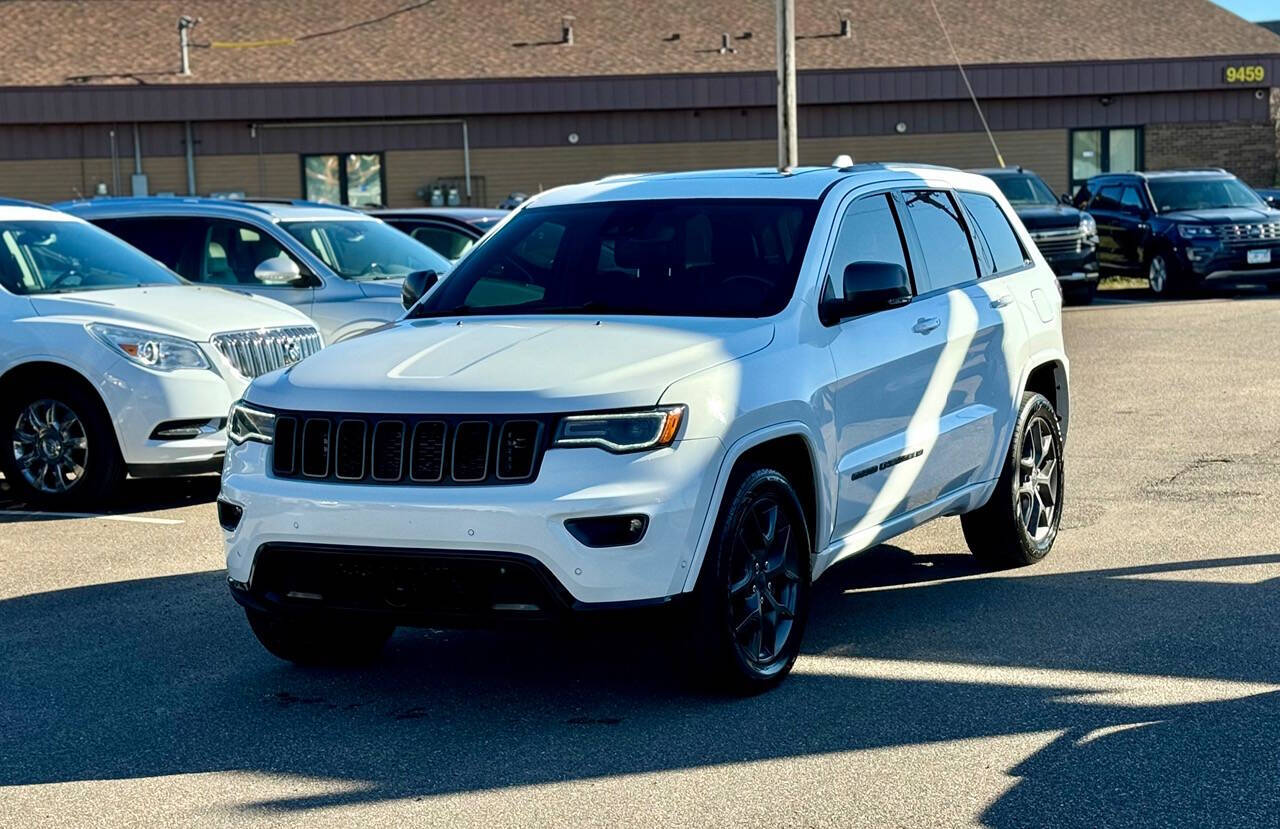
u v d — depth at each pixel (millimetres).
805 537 5676
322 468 5262
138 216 12016
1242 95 36906
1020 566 7418
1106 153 36781
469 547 4973
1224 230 22328
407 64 34719
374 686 5766
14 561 8023
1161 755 4730
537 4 37281
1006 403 7125
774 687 5562
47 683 5875
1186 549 7598
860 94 35000
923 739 4957
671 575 5066
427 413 5094
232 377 9484
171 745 5129
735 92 34312
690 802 4465
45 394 9367
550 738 5090
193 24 35719
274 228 11906
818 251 6070
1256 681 5461
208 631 6605
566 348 5449
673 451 5074
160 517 9172
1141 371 14344
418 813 4449
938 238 6969
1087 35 37156
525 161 35062
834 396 5844
